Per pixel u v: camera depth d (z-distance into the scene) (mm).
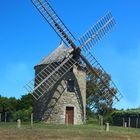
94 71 53562
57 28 50719
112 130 43625
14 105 78562
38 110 53281
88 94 62719
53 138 35000
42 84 50031
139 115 62250
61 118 51719
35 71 54094
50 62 51781
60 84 52094
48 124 48000
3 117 71875
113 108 72250
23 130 36469
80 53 51781
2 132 34531
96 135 38750
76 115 53219
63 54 51781
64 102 52188
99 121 64438
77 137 36656
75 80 53250
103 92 55062
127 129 47688
